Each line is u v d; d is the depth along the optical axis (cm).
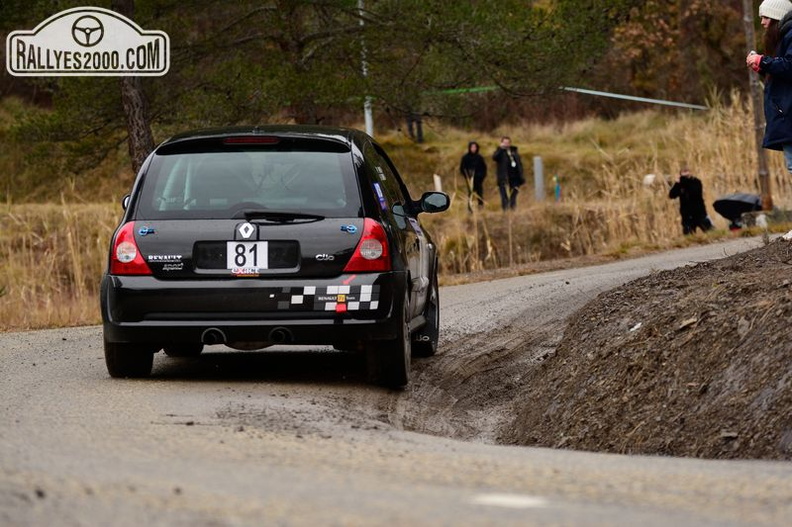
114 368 2916
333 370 3225
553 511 1305
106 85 8006
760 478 1595
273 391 2742
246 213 2794
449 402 3056
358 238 2783
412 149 13912
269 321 2758
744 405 2206
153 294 2781
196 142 2914
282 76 7912
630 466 1717
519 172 10475
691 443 2242
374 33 8212
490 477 1581
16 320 5597
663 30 16838
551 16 8538
